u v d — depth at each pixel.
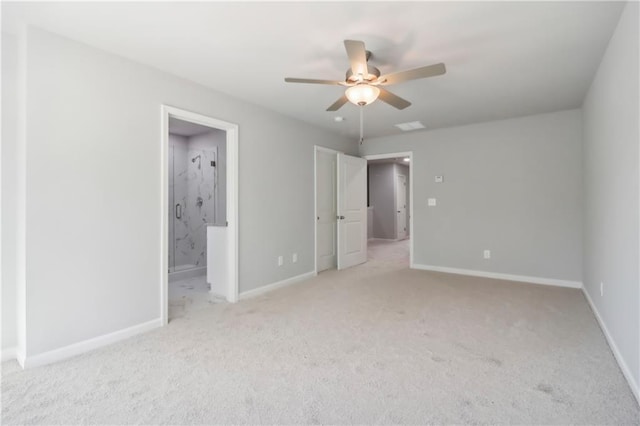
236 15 2.08
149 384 1.96
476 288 4.14
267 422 1.63
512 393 1.85
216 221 5.00
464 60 2.71
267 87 3.33
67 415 1.68
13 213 2.30
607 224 2.58
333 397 1.83
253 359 2.28
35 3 1.94
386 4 1.96
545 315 3.12
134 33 2.30
